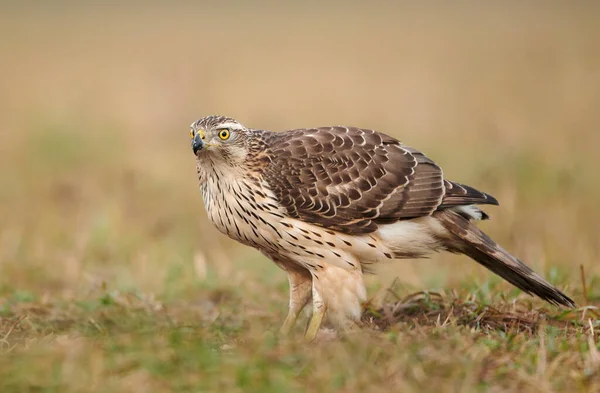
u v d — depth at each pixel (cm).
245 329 1020
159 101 2742
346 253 1005
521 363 809
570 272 1230
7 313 1102
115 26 4950
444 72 3297
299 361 820
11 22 5169
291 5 6481
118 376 789
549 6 5606
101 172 2059
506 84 2938
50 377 777
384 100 2789
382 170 1018
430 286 1197
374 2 6656
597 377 784
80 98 2850
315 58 3722
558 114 2459
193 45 4053
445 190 1025
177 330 913
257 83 3075
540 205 1656
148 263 1435
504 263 1019
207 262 1407
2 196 1902
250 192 990
